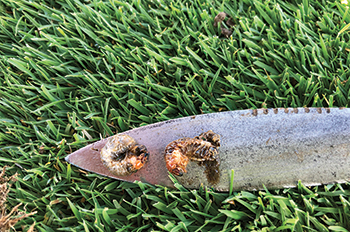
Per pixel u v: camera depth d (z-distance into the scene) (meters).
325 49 0.35
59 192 0.34
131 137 0.33
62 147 0.34
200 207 0.33
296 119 0.33
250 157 0.33
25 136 0.35
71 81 0.37
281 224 0.32
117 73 0.36
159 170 0.33
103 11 0.38
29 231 0.32
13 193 0.34
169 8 0.38
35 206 0.34
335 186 0.33
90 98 0.36
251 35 0.37
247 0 0.38
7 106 0.36
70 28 0.38
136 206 0.33
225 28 0.37
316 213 0.32
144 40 0.37
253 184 0.33
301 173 0.33
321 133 0.33
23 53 0.37
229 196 0.33
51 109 0.36
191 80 0.35
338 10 0.37
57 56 0.37
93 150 0.34
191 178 0.33
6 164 0.35
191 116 0.34
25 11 0.39
